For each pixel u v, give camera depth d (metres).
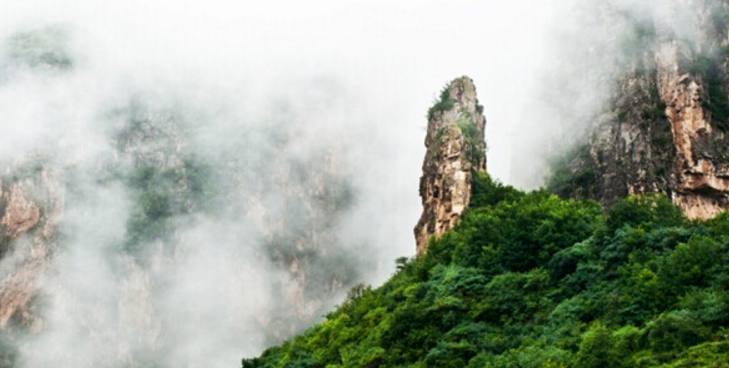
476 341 63.94
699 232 66.12
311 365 78.94
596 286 63.59
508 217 79.94
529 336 61.72
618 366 51.28
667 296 58.16
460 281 72.12
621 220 71.56
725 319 52.38
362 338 77.12
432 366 62.53
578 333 58.41
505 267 72.75
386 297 83.56
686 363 48.19
